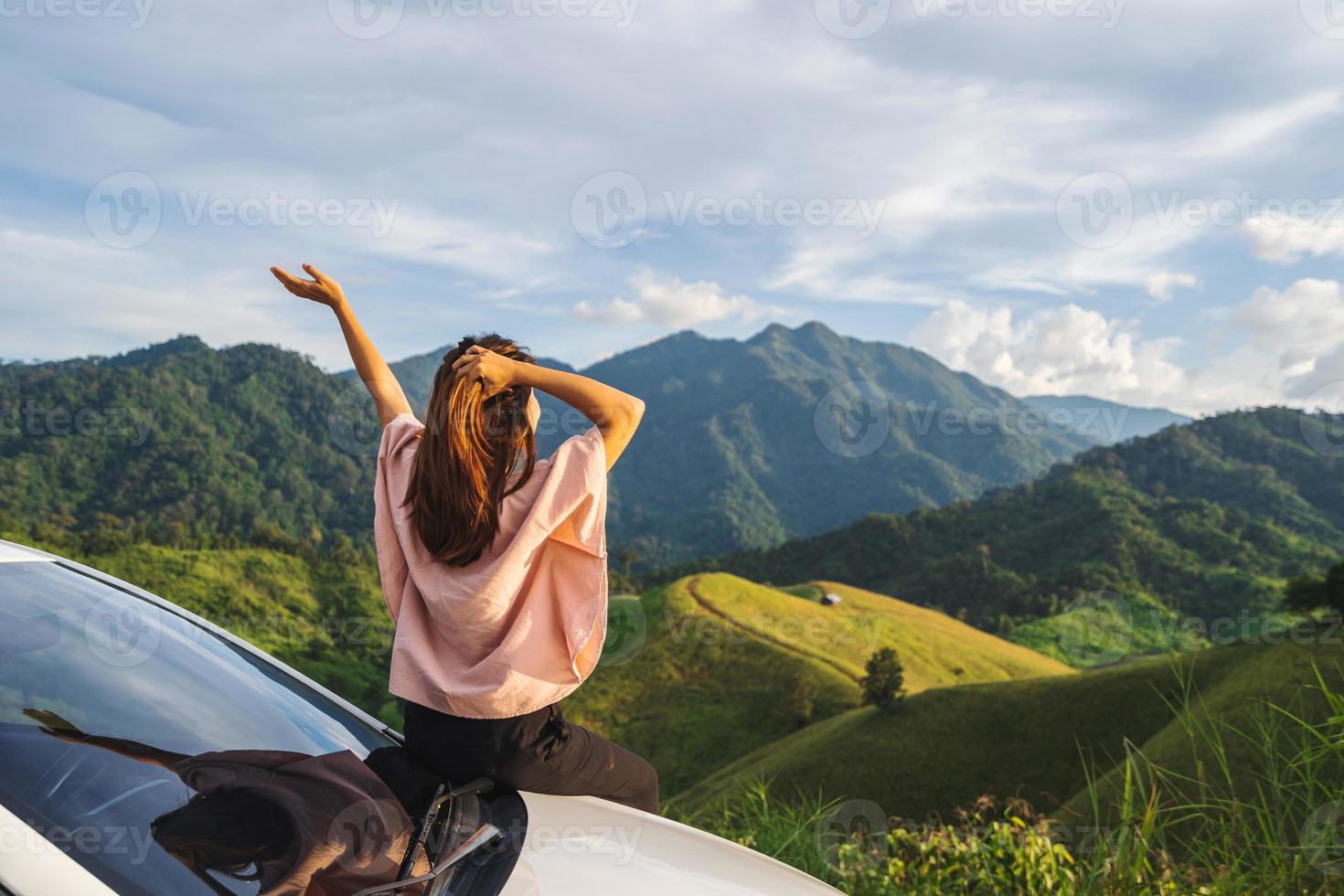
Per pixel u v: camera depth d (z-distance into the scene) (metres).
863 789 47.44
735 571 142.25
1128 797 2.67
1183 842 2.54
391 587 1.67
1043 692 51.03
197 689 1.56
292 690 1.79
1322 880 2.28
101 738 1.29
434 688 1.56
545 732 1.65
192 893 1.10
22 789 1.13
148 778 1.26
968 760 47.44
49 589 1.63
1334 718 2.33
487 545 1.54
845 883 3.14
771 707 65.25
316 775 1.45
